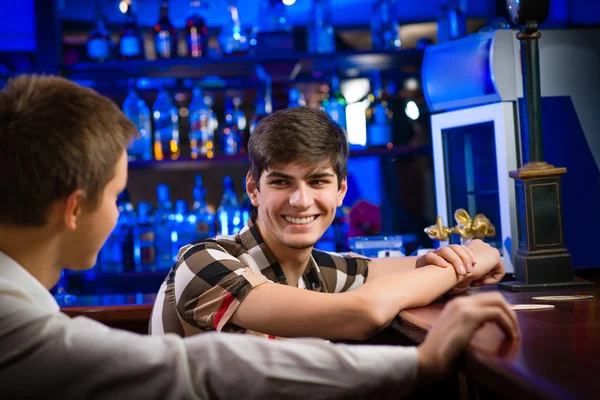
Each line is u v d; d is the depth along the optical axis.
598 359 0.79
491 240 2.21
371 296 1.19
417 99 3.12
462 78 2.20
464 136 2.29
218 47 3.15
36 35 2.84
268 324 1.19
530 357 0.81
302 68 3.01
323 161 1.34
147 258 2.90
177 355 0.74
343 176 1.43
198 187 3.06
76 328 0.74
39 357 0.71
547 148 2.17
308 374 0.77
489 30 2.28
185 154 3.15
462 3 2.99
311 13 3.11
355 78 3.14
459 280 1.40
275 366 0.76
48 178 0.79
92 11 3.07
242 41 2.93
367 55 2.82
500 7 2.71
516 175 1.60
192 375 0.74
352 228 3.08
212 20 3.13
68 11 3.06
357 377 0.79
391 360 0.82
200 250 1.36
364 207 3.09
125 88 3.12
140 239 2.91
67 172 0.79
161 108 2.96
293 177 1.35
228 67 2.88
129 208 2.95
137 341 0.74
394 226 3.13
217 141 3.13
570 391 0.66
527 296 1.45
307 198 1.34
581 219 2.16
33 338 0.71
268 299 1.20
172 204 3.18
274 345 0.78
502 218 2.12
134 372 0.72
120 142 0.85
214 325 1.25
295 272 1.49
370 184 3.14
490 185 2.21
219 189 3.18
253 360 0.76
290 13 3.12
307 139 1.32
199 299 1.28
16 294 0.75
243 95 3.15
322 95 3.15
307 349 0.79
